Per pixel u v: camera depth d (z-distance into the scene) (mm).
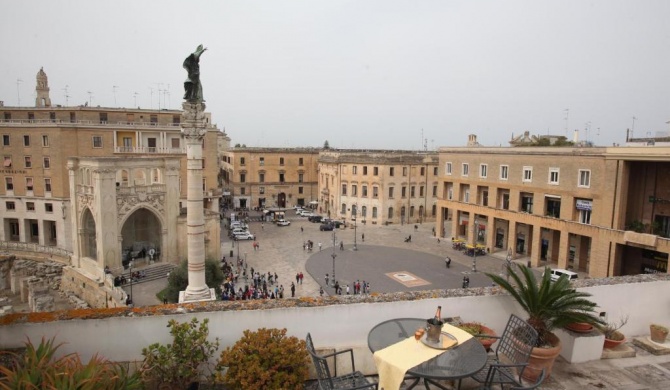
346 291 44812
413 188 90062
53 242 65625
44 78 77125
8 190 63719
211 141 68750
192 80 24562
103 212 43750
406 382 9336
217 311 9875
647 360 10938
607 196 45281
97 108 66812
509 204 57969
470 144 70812
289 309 10055
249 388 8688
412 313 10625
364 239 73062
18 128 61938
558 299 10125
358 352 10234
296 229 82375
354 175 90438
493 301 11211
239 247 66062
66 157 61062
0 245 60438
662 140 51312
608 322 12172
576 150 48844
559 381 9812
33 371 7398
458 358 7582
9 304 32094
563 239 50281
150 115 69812
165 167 50125
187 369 9023
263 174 107250
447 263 55062
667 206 43281
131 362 9570
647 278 12844
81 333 9391
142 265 49438
